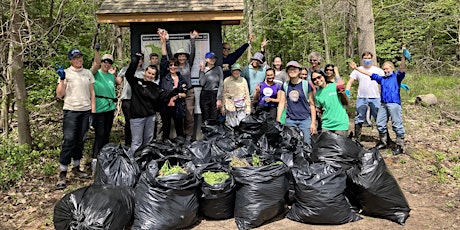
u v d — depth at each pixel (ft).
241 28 73.36
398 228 13.66
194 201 14.02
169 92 19.06
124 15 21.99
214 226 14.24
